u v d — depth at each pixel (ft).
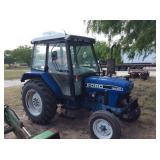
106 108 15.03
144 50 24.81
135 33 23.86
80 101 16.60
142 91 29.04
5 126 13.92
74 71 15.96
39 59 17.53
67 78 16.01
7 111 13.07
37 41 17.26
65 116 17.22
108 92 15.14
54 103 16.38
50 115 16.29
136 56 26.68
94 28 25.86
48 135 11.60
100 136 13.60
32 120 17.08
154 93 27.35
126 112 15.07
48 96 16.17
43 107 16.17
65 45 15.61
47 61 16.92
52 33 16.57
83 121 17.12
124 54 27.45
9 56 111.96
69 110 17.19
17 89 32.40
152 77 48.91
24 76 17.94
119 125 13.12
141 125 16.31
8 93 29.04
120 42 26.30
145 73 44.80
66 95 16.25
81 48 16.60
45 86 16.66
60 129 15.72
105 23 24.75
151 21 22.15
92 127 13.85
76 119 17.53
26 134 12.45
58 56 16.20
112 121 13.06
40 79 17.40
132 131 15.28
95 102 15.81
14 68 97.45
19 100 24.29
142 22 22.77
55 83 16.70
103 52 28.37
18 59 110.52
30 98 17.47
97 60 17.98
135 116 16.30
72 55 15.90
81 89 16.21
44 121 16.43
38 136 11.51
